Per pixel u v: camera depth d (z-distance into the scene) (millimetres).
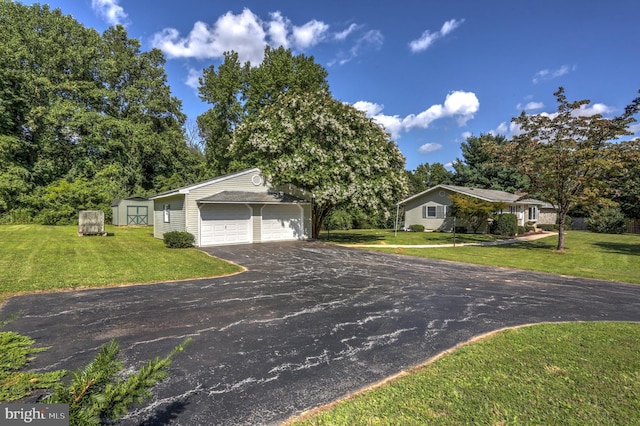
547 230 29156
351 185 16531
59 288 7082
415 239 20203
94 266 9328
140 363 3771
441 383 3393
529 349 4285
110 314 5547
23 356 2742
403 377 3527
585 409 2973
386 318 5582
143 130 31594
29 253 10977
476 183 34625
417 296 7082
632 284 8758
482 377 3523
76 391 1689
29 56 26828
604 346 4414
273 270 9805
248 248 14898
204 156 41719
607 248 16391
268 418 2805
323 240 18766
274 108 18344
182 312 5719
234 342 4457
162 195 17141
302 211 19031
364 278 8875
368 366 3801
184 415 2822
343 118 17594
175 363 3805
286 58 26109
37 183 26766
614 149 13625
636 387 3359
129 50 34562
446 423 2742
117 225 27672
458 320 5551
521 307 6414
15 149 25797
